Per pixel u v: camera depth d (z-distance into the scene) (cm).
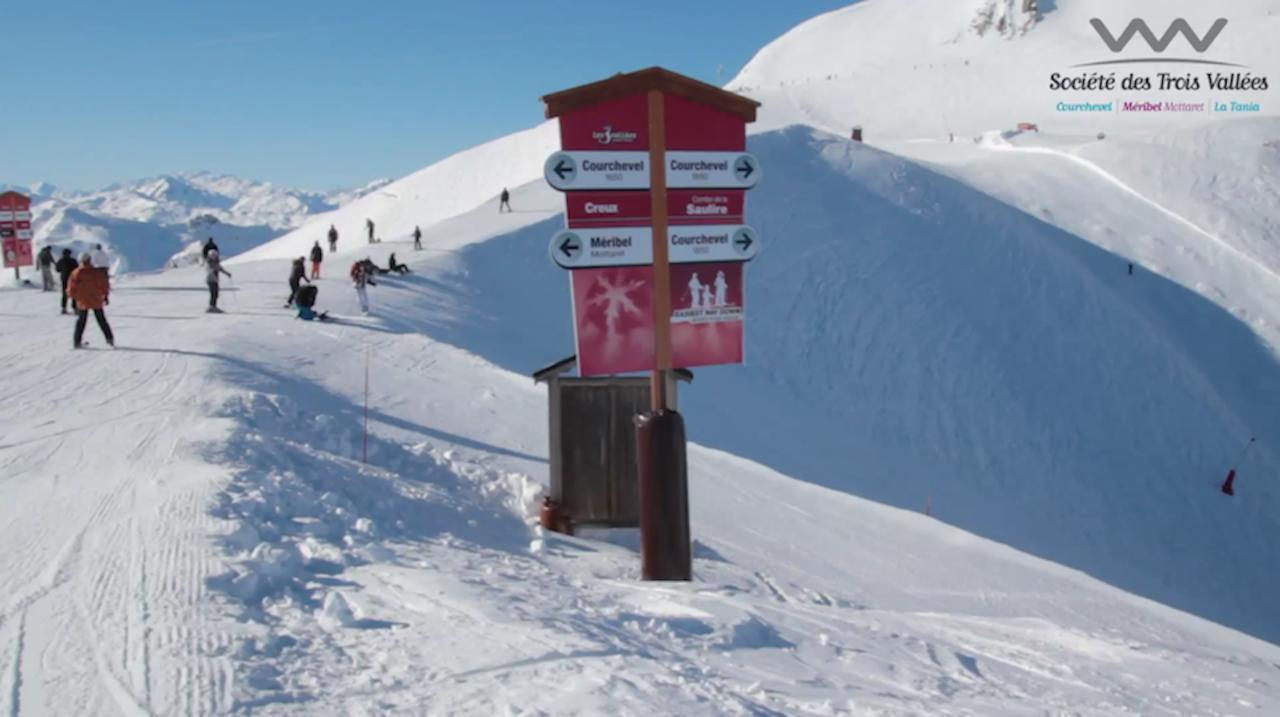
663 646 476
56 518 702
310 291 2164
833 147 5416
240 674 376
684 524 800
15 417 1185
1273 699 525
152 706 346
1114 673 551
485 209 4922
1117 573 2339
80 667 388
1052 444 2959
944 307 3712
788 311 3572
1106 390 3316
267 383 1428
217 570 530
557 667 402
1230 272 4619
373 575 568
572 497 1005
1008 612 910
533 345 2673
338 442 1155
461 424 1362
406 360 1767
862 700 418
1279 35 11975
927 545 1122
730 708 374
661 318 810
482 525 913
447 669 394
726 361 834
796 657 500
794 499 1238
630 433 1009
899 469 2648
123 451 974
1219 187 5625
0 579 542
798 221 4403
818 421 2858
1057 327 3688
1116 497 2747
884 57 15962
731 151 827
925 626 658
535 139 11325
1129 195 5625
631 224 803
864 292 3775
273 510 718
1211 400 3353
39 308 2348
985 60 12950
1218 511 2766
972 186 5606
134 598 484
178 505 690
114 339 1795
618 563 857
